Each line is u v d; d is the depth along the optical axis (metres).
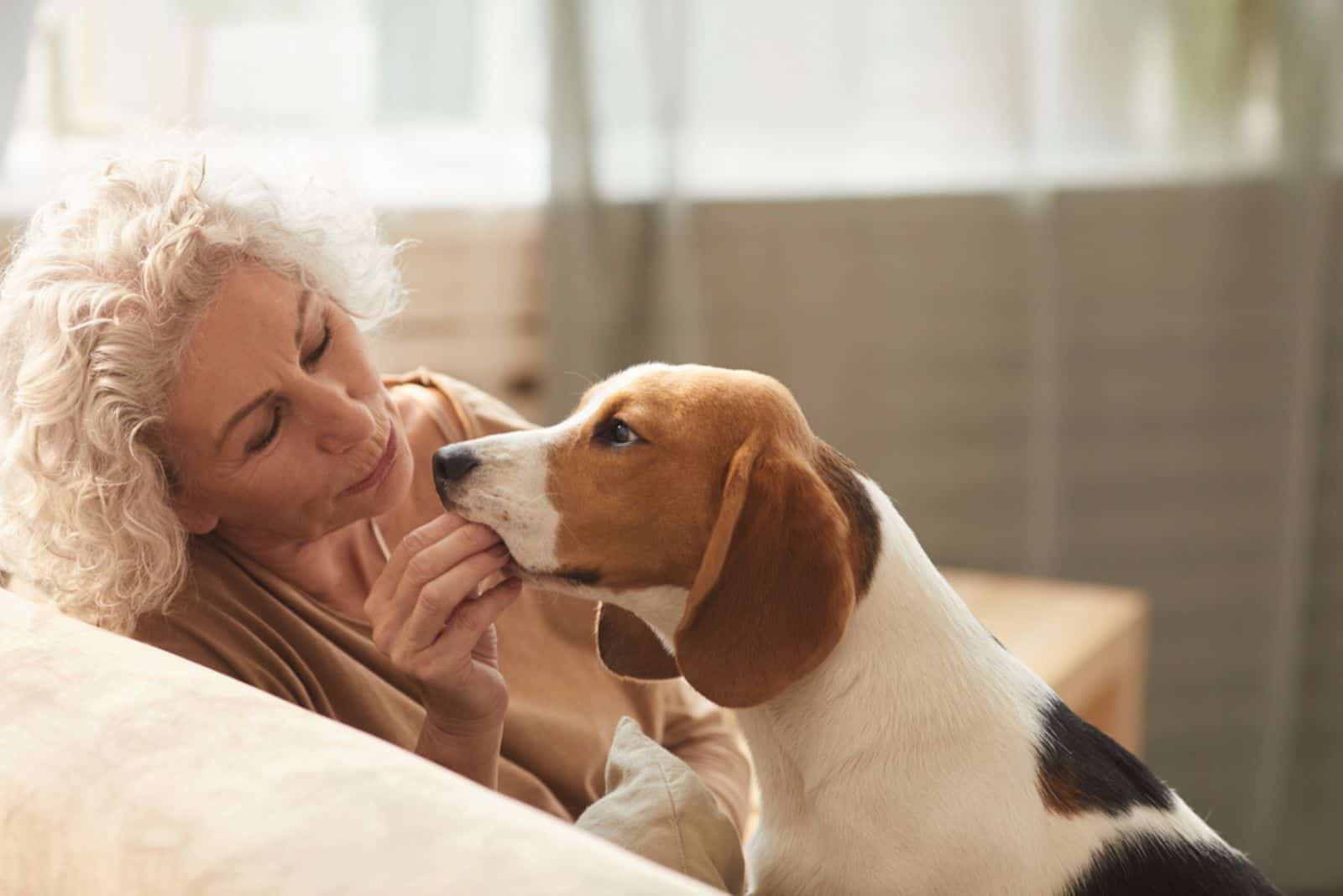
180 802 0.78
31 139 2.65
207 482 1.25
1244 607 3.28
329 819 0.74
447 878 0.68
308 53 2.85
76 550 1.23
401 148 3.05
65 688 0.94
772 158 3.20
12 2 2.41
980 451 3.29
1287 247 3.12
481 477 1.18
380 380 1.37
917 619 1.16
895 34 3.14
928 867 1.09
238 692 0.91
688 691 1.61
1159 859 1.11
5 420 1.27
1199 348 3.20
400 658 1.16
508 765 1.38
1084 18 3.11
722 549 1.11
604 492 1.16
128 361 1.20
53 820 0.81
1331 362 3.17
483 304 3.14
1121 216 3.17
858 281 3.24
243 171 1.31
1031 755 1.13
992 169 3.16
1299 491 3.19
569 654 1.48
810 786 1.15
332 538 1.42
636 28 3.10
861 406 3.29
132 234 1.23
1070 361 3.26
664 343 3.23
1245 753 3.32
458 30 3.05
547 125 3.06
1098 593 2.55
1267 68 3.08
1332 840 3.32
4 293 1.28
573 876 0.68
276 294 1.24
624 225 3.17
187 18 2.74
